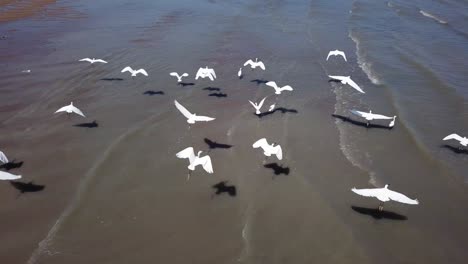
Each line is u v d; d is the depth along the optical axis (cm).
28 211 1891
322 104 3027
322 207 1980
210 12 5325
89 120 2680
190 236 1797
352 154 2434
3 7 5144
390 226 1900
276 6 5691
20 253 1670
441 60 3941
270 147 2158
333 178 2206
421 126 2769
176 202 1991
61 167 2200
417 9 5834
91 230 1808
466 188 2194
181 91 3158
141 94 3083
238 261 1675
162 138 2506
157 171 2205
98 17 4938
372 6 5888
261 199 2025
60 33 4316
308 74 3556
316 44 4278
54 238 1752
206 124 2683
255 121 2742
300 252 1730
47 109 2794
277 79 3431
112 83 3247
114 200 1984
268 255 1709
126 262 1655
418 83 3409
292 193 2070
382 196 1859
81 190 2036
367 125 2748
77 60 3638
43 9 5153
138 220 1875
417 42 4441
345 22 5078
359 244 1783
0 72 3319
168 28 4638
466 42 4506
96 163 2239
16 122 2614
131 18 4956
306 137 2580
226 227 1852
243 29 4700
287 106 2969
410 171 2314
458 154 2494
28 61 3566
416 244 1812
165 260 1672
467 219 1981
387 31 4791
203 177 2169
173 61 3725
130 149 2377
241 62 3762
